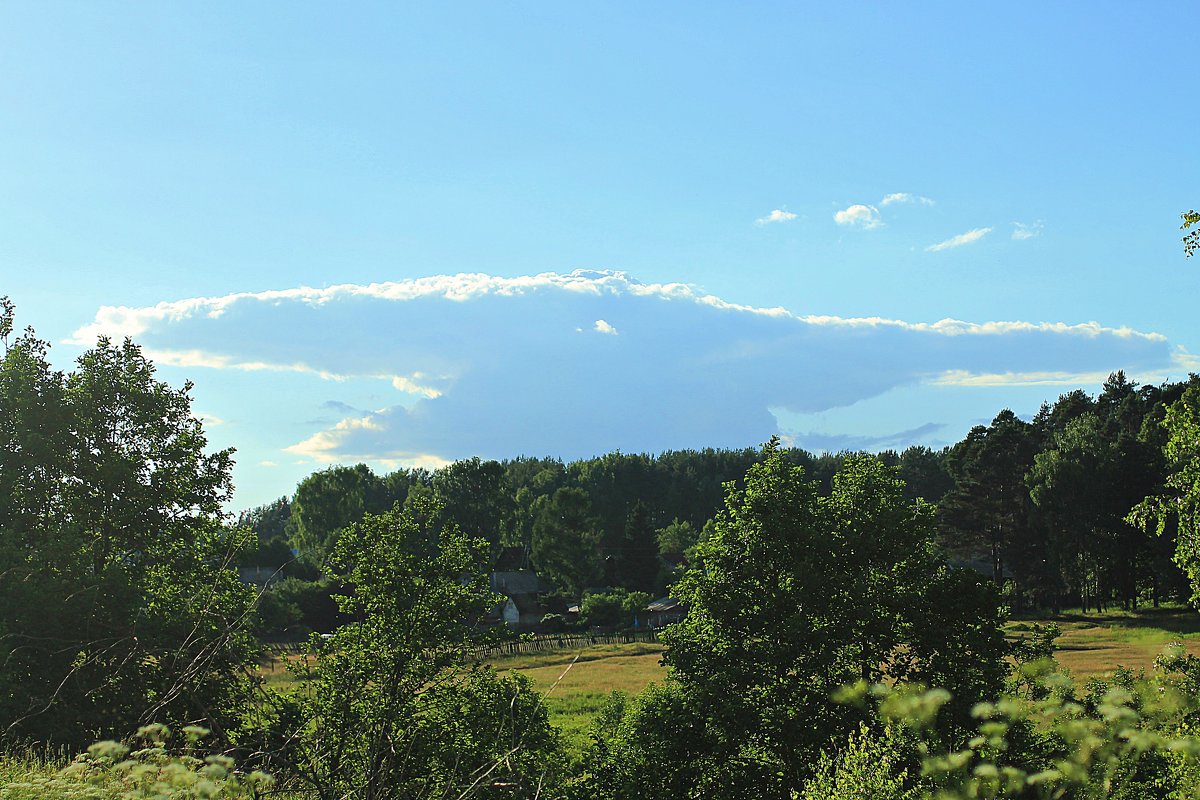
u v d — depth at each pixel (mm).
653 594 105688
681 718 23672
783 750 22406
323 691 11609
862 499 26938
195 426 28250
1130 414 94250
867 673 23484
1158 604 75938
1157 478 76000
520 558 124500
